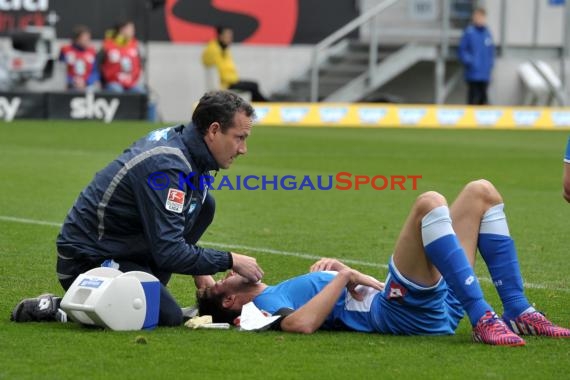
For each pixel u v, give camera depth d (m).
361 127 65.81
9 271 19.38
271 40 70.38
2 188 32.31
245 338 13.86
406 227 13.73
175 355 12.88
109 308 13.97
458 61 73.94
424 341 13.85
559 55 74.44
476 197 14.52
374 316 14.25
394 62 70.44
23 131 54.00
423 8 72.44
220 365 12.46
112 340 13.55
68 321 14.88
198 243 23.20
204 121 14.48
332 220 27.20
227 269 14.65
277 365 12.51
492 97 74.19
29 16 64.50
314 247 22.98
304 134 58.31
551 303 17.36
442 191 34.00
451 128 67.06
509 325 14.41
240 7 69.75
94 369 12.18
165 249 14.36
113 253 14.74
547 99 73.31
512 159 46.28
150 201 14.34
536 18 75.12
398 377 12.04
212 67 65.38
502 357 13.02
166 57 68.94
